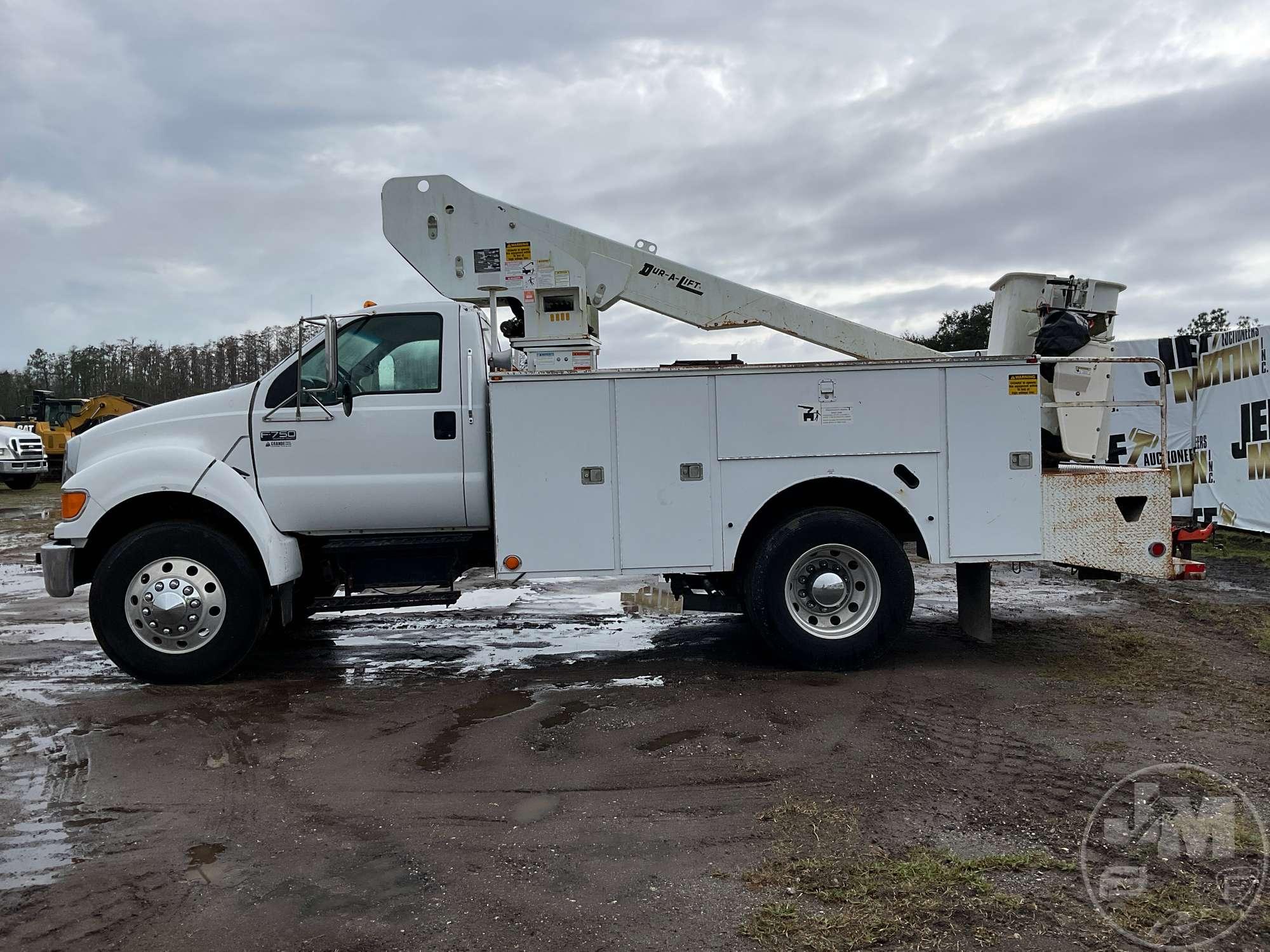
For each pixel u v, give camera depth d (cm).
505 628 768
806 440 583
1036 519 590
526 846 345
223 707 526
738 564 614
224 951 276
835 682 561
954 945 275
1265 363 1103
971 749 440
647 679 580
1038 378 586
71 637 739
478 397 598
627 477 579
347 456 592
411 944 279
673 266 711
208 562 569
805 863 326
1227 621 728
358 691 562
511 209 700
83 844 350
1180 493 1233
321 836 355
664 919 291
